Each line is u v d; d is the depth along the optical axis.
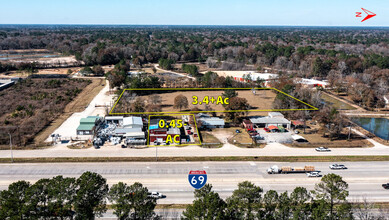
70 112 93.06
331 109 90.50
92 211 36.91
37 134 74.31
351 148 71.19
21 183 36.72
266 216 37.09
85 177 38.06
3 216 33.28
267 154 66.88
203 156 64.94
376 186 54.12
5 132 73.00
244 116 90.50
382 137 80.44
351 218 37.34
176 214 44.72
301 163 63.16
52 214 34.81
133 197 37.03
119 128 77.62
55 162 60.41
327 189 40.62
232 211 36.94
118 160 61.94
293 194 38.94
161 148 68.75
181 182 54.34
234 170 59.38
